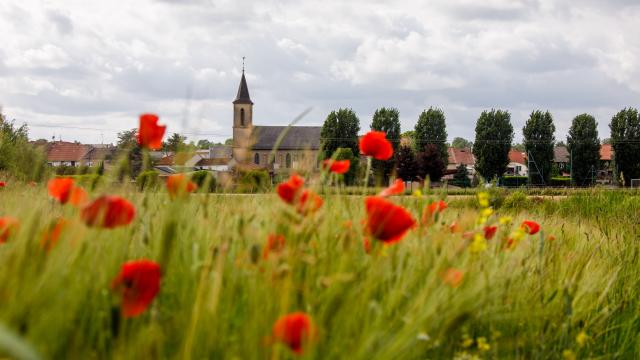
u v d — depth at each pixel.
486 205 2.61
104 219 1.37
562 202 15.39
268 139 87.12
